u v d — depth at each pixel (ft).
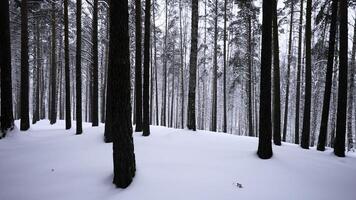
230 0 72.38
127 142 22.27
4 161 29.60
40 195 21.62
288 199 20.77
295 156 31.55
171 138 38.93
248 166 27.12
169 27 84.94
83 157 30.30
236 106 147.95
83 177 24.29
